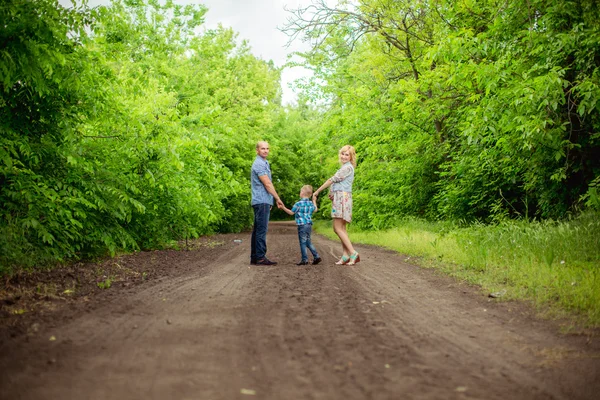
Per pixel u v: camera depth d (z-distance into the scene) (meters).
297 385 2.46
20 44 5.36
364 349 3.12
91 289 5.30
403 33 15.66
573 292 4.58
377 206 17.22
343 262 8.05
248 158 26.36
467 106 12.47
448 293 5.25
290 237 19.19
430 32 15.34
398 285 5.79
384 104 17.27
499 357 3.02
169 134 9.06
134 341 3.22
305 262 8.12
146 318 3.92
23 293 4.75
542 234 7.32
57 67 6.32
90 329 3.53
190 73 21.06
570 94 8.60
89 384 2.41
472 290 5.40
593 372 2.76
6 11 5.17
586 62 8.21
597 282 4.70
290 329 3.61
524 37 8.95
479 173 12.20
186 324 3.72
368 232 17.30
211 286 5.61
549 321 3.96
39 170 6.99
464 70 9.61
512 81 8.34
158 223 10.75
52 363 2.74
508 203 11.38
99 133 8.44
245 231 27.62
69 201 6.91
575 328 3.72
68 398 2.23
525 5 9.20
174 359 2.84
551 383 2.58
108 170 8.35
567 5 8.06
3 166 5.99
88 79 6.99
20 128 6.79
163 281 6.04
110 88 7.84
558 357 3.03
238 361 2.83
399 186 16.91
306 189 8.19
